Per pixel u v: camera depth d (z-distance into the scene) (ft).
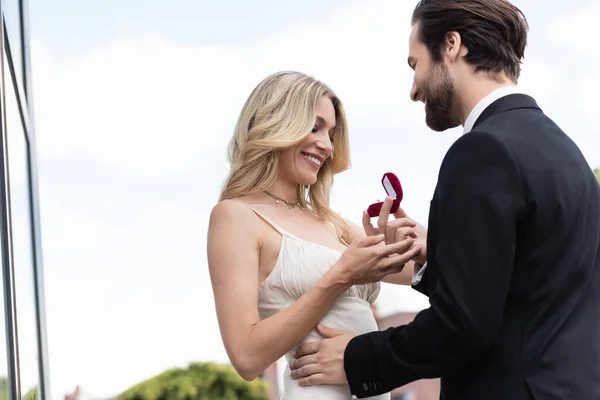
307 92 12.55
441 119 10.72
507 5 10.53
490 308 9.36
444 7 10.52
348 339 11.18
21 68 14.82
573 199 9.70
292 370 11.56
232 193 12.61
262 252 12.17
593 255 9.80
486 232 9.45
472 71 10.42
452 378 9.91
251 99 12.77
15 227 11.80
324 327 11.54
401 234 11.46
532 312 9.55
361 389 10.25
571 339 9.45
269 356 11.28
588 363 9.43
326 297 11.30
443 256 9.58
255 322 11.51
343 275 11.27
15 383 10.72
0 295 10.60
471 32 10.40
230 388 80.28
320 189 13.14
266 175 12.59
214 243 12.03
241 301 11.62
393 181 11.91
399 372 9.91
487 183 9.55
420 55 10.67
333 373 11.05
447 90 10.50
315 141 12.55
